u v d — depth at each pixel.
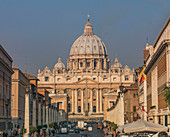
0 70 89.44
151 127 46.53
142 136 50.88
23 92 139.88
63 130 124.94
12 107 124.44
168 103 61.81
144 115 97.19
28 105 73.25
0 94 89.75
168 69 68.12
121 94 74.69
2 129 90.81
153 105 89.69
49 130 118.25
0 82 89.44
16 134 93.31
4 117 93.75
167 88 62.47
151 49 95.50
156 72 85.44
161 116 77.12
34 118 84.38
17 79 125.62
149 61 97.38
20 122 125.06
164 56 71.25
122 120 73.88
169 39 67.75
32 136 83.31
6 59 101.75
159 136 44.94
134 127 47.16
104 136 105.62
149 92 98.12
